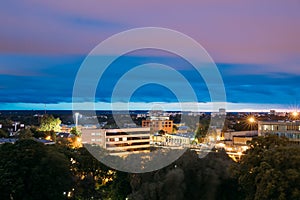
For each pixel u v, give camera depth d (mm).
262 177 60031
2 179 72188
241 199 76188
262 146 68250
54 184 75688
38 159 77375
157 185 73438
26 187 75000
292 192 57688
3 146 80062
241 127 180375
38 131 183375
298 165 60250
